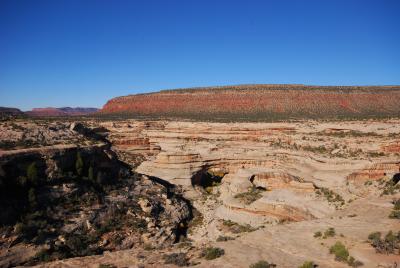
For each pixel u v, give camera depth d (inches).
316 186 2128.4
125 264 1327.5
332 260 1128.8
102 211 1945.1
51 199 1875.0
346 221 1517.0
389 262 1055.0
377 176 2100.1
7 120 2511.1
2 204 1689.2
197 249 1412.4
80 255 1635.1
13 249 1539.1
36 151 1996.8
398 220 1435.8
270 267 1121.4
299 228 1513.3
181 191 2568.9
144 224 1948.8
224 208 2060.8
